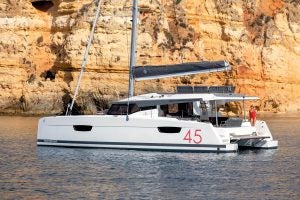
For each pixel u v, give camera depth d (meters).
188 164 31.55
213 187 26.36
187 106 36.69
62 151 35.53
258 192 25.52
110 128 35.62
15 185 26.41
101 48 70.38
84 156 33.75
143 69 36.94
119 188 26.02
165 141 34.88
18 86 72.69
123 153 34.59
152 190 25.75
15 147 37.66
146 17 73.88
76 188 25.95
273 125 59.44
